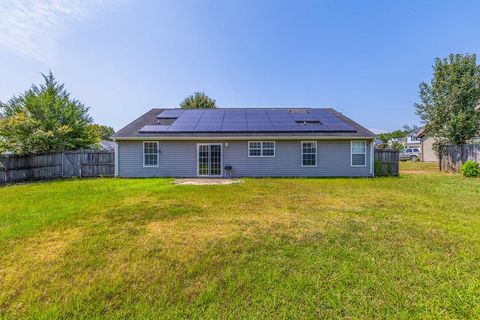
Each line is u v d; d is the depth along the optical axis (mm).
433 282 2451
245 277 2572
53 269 2754
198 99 27469
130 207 5531
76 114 15070
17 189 8273
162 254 3121
